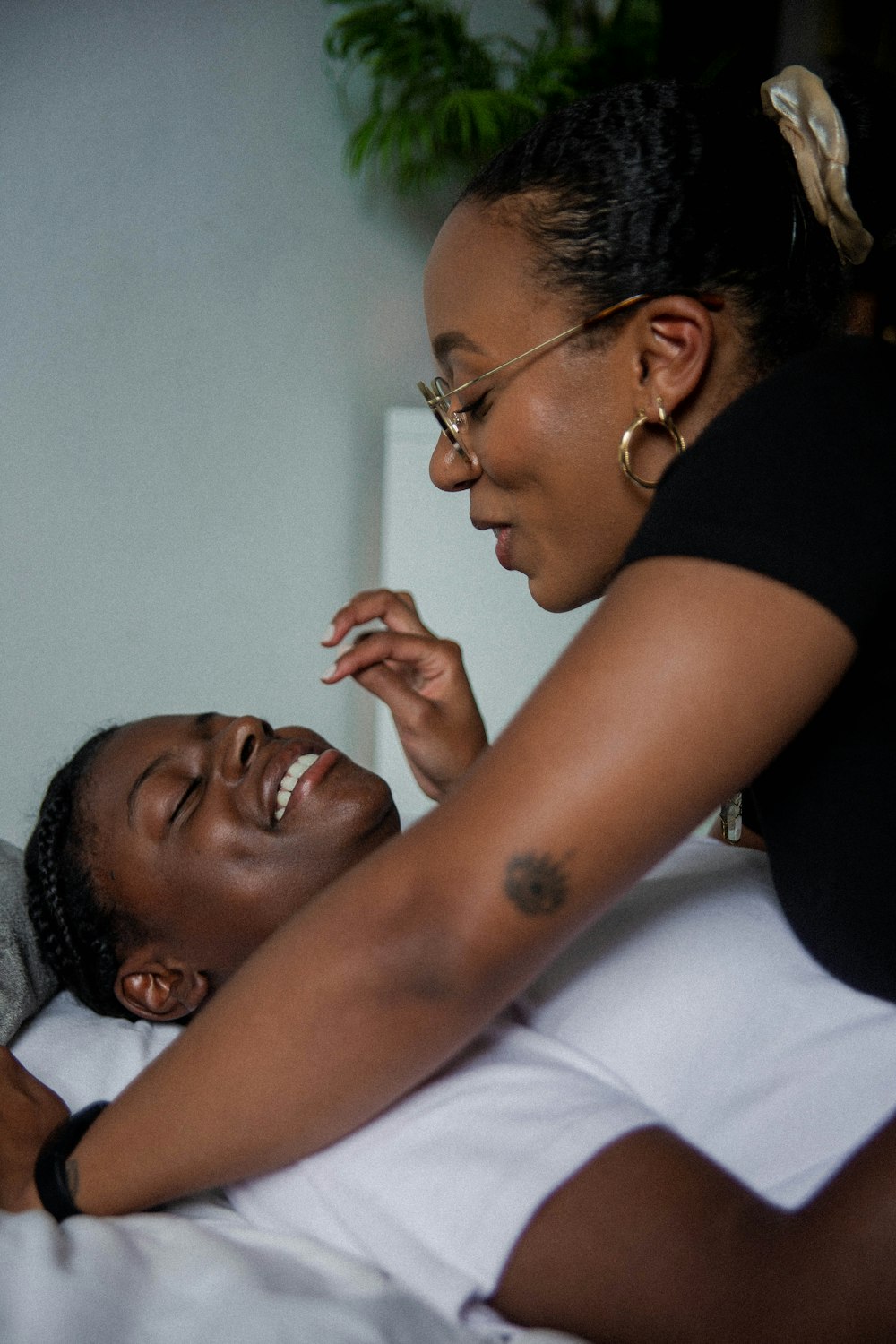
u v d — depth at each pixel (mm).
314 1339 682
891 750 691
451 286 816
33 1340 673
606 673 592
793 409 637
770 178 796
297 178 2844
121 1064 1100
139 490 2746
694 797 592
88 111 2641
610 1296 684
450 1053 668
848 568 594
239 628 2869
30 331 2621
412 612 1263
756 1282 647
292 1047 661
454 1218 737
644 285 767
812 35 2301
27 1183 837
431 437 2678
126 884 1190
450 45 2746
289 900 1180
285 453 2881
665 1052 874
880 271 850
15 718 2672
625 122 792
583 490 814
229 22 2746
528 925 605
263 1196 839
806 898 789
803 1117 811
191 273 2756
